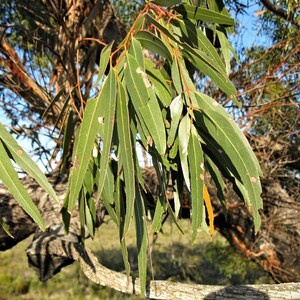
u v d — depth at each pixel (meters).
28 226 2.77
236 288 1.48
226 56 1.65
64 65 3.03
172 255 7.72
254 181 1.28
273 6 3.12
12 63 3.48
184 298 1.52
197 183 1.29
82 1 2.93
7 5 3.69
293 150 3.98
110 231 10.14
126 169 1.21
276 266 4.11
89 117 1.27
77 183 1.25
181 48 1.41
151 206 3.28
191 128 1.31
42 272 2.18
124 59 1.31
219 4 1.62
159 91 1.35
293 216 4.03
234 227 4.28
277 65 3.22
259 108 3.64
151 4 1.36
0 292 9.22
